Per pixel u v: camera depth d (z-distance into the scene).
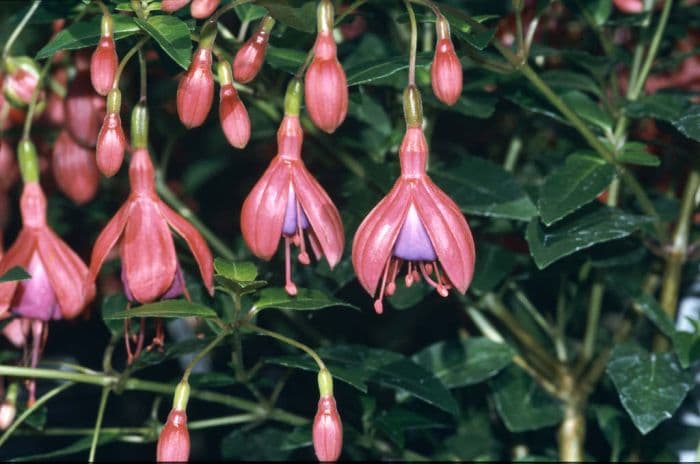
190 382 0.58
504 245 0.63
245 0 0.49
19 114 0.60
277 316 0.68
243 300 0.59
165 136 0.68
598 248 0.60
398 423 0.59
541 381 0.62
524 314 0.67
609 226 0.56
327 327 0.69
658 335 0.60
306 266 0.61
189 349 0.56
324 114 0.48
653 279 0.64
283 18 0.50
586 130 0.56
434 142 0.68
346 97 0.48
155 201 0.51
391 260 0.52
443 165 0.58
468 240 0.49
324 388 0.51
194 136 0.71
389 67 0.52
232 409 0.73
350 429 0.60
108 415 0.74
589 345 0.62
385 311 0.70
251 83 0.58
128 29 0.50
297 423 0.60
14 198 0.69
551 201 0.55
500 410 0.61
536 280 0.67
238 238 0.64
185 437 0.50
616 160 0.57
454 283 0.49
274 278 0.62
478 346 0.61
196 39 0.51
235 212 0.72
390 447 0.61
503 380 0.62
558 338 0.63
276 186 0.50
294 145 0.50
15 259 0.53
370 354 0.58
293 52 0.54
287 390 0.70
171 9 0.49
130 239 0.50
